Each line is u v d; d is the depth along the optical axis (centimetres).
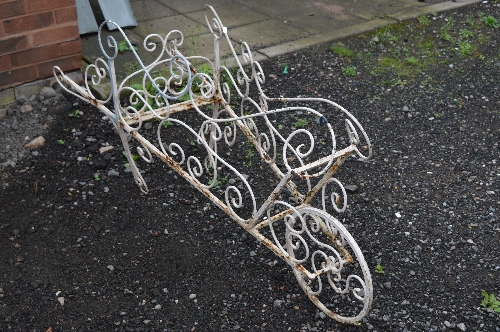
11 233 343
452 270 334
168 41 569
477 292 320
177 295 311
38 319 294
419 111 490
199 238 348
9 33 430
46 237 343
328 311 298
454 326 299
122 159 411
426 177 412
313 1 696
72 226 352
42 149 416
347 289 282
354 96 506
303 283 305
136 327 292
